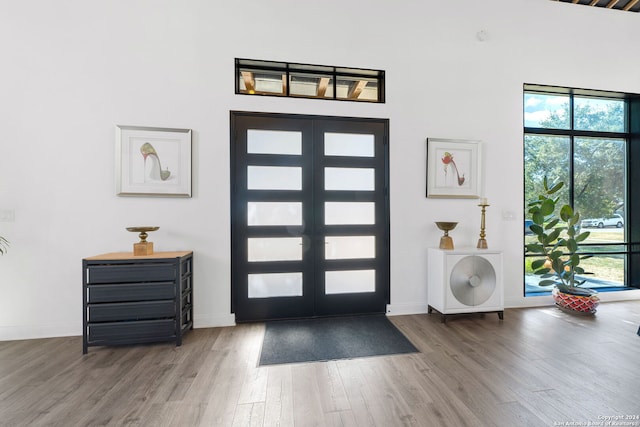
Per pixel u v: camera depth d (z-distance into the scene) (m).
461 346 2.26
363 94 3.08
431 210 3.07
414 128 3.03
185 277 2.44
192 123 2.67
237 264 2.78
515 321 2.79
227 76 2.72
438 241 3.09
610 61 3.40
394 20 2.97
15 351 2.19
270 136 2.83
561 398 1.60
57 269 2.47
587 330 2.56
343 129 2.93
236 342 2.35
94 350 2.20
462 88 3.11
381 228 3.02
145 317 2.23
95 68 2.52
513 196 3.22
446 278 2.73
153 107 2.61
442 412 1.49
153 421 1.44
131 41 2.57
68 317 2.49
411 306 3.03
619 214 3.58
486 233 3.18
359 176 2.98
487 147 3.16
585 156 3.53
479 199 3.14
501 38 3.16
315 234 2.92
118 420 1.44
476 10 3.11
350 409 1.52
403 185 3.02
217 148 2.71
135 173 2.57
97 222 2.54
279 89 2.98
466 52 3.11
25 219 2.43
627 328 2.61
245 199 2.79
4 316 2.40
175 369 1.93
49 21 2.45
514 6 3.18
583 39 3.33
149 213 2.61
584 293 3.00
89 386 1.73
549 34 3.26
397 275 3.02
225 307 2.73
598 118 3.56
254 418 1.46
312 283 2.91
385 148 3.01
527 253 3.38
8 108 2.40
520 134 3.22
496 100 3.17
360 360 2.05
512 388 1.70
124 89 2.56
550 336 2.44
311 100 2.87
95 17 2.52
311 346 2.28
